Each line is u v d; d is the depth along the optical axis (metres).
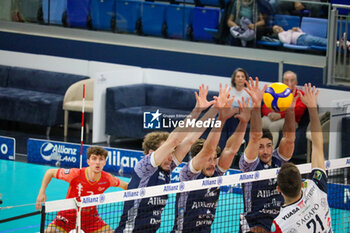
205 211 18.55
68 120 36.56
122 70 35.34
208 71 36.31
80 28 39.09
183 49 36.78
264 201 19.47
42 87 38.12
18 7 40.16
